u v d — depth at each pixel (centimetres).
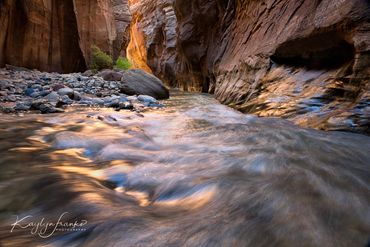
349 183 239
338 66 583
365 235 165
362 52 479
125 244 153
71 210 194
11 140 394
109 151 352
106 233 163
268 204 196
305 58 697
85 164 306
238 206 196
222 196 214
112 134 445
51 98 822
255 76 880
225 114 689
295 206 193
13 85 927
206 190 226
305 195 211
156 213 194
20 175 261
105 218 180
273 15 930
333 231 167
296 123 525
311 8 677
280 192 215
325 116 489
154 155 340
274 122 544
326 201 202
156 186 247
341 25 535
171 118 618
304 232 163
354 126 429
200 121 576
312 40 633
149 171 281
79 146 374
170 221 178
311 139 389
